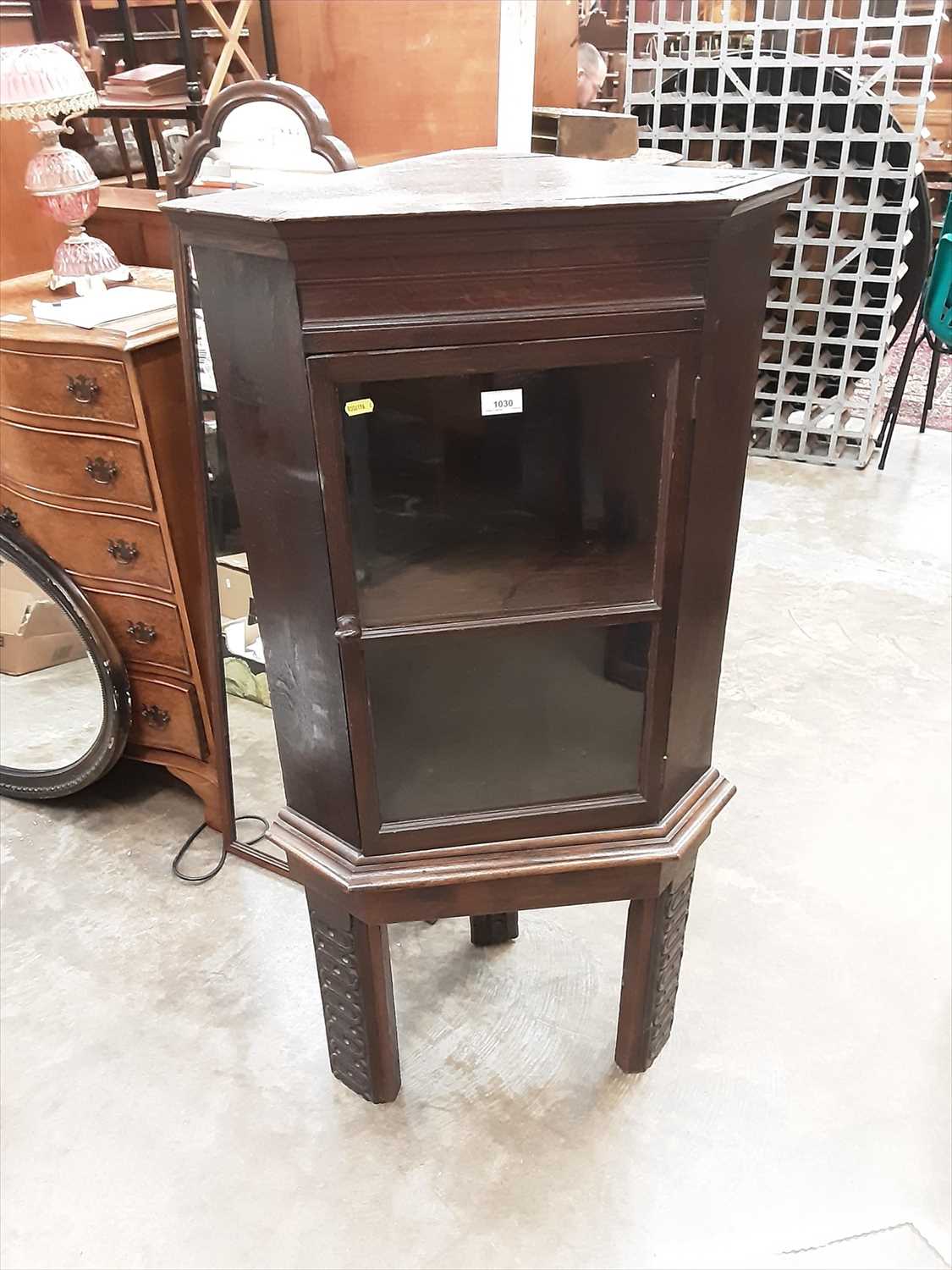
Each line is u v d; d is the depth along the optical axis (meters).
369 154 2.22
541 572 1.01
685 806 1.21
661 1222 1.28
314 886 1.20
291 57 2.20
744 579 2.81
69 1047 1.53
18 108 1.53
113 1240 1.28
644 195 0.82
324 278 0.82
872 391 3.37
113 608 1.77
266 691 1.89
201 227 0.84
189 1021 1.57
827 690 2.34
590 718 1.12
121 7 2.13
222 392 0.97
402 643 1.02
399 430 0.91
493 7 1.98
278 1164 1.36
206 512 1.58
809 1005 1.57
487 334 0.86
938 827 1.93
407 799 1.15
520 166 1.10
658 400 0.92
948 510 3.19
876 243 3.12
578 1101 1.44
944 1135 1.38
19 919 1.77
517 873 1.14
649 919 1.27
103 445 1.58
